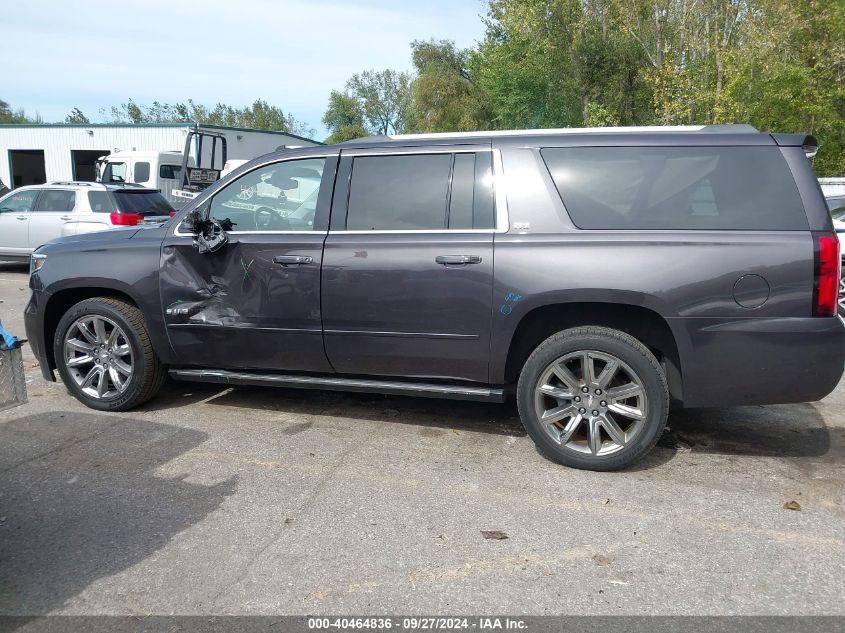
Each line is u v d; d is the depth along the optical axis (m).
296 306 4.38
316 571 2.94
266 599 2.74
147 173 17.09
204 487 3.75
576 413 3.95
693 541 3.19
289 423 4.77
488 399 4.18
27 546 3.15
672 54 22.31
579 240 3.86
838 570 2.95
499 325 3.99
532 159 4.07
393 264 4.16
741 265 3.63
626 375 3.95
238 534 3.25
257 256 4.45
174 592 2.79
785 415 4.97
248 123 72.94
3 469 3.98
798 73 21.19
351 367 4.42
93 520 3.39
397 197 4.29
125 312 4.79
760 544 3.17
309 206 4.47
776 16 20.48
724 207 3.75
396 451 4.27
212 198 4.74
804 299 3.59
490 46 30.17
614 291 3.76
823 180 14.26
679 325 3.71
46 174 27.58
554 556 3.06
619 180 3.93
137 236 4.84
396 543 3.17
